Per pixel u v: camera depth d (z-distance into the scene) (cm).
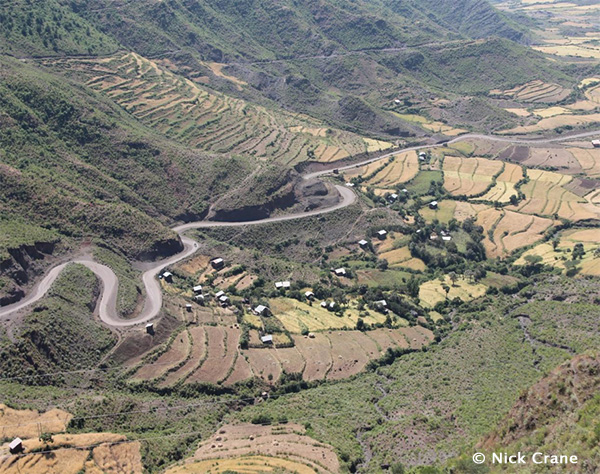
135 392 14512
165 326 16912
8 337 14500
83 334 15612
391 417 13650
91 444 11606
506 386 14238
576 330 16888
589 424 8012
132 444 11969
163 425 13325
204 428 13312
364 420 13500
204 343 16425
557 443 8000
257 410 14138
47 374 14275
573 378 9306
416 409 13712
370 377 16100
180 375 15150
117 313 17088
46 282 17350
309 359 16512
